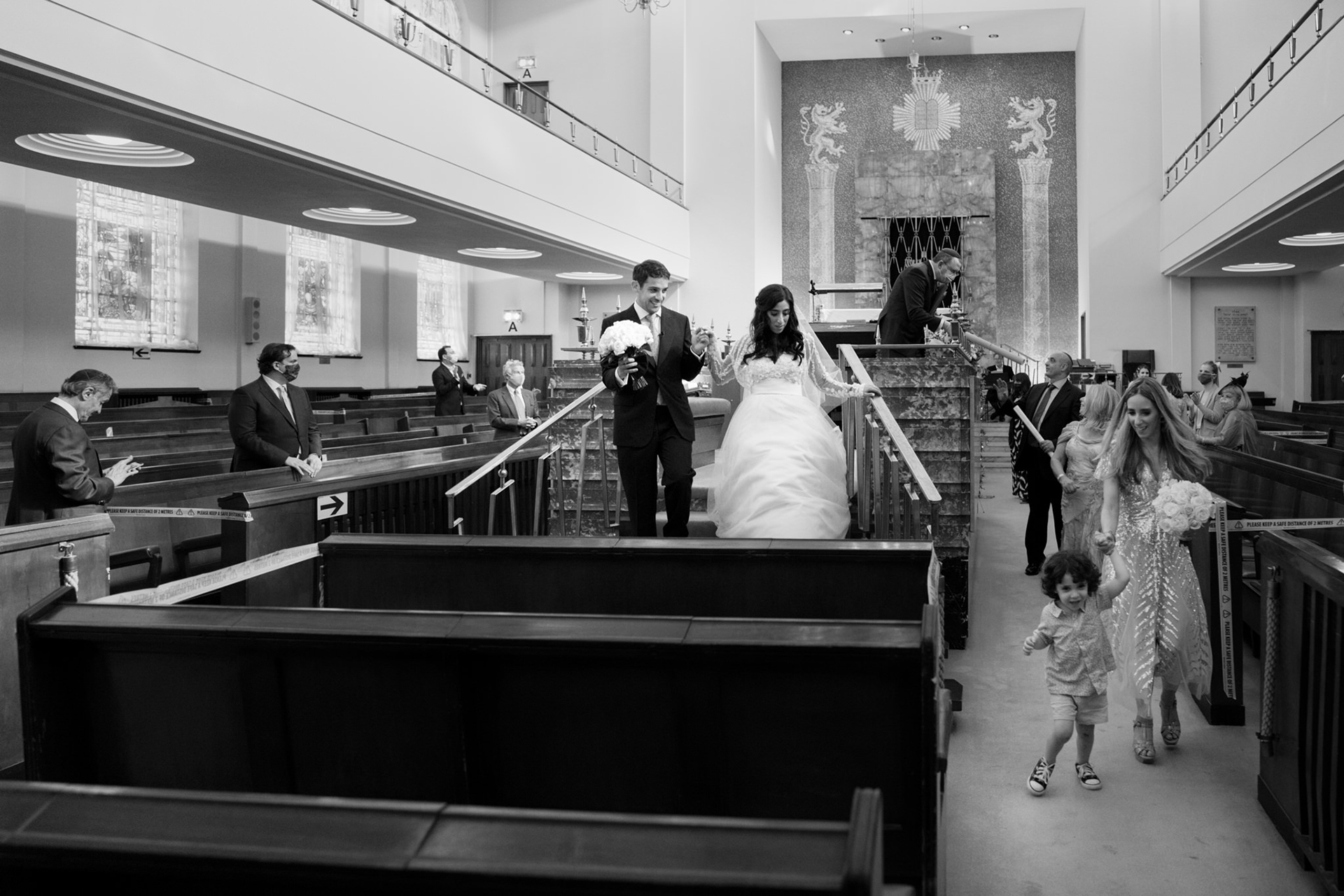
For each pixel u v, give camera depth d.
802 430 5.64
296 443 6.91
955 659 6.08
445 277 22.36
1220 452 7.18
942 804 3.05
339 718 2.89
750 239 21.16
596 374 10.73
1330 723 3.24
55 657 2.94
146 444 8.95
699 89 21.34
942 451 6.58
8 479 6.82
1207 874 3.52
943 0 20.39
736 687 2.70
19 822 1.59
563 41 22.67
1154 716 5.14
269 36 9.23
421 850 1.46
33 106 7.77
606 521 6.51
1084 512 6.61
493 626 2.77
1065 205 22.47
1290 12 19.44
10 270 12.79
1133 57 19.98
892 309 7.21
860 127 23.23
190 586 4.09
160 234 15.29
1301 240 15.07
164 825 1.57
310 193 11.50
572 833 1.45
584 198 16.38
